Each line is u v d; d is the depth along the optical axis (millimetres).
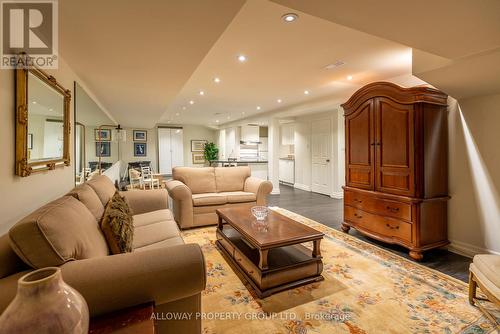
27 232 1005
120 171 7613
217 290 2021
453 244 2803
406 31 1592
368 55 2869
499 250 2494
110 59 2289
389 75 3654
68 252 1101
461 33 1602
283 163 8352
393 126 2793
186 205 3590
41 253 1024
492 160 2535
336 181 5973
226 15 1524
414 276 2236
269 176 6672
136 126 9234
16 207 1515
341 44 2574
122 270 1038
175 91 3602
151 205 2900
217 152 11281
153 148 10062
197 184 4098
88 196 1809
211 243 3051
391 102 2805
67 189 2469
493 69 2070
